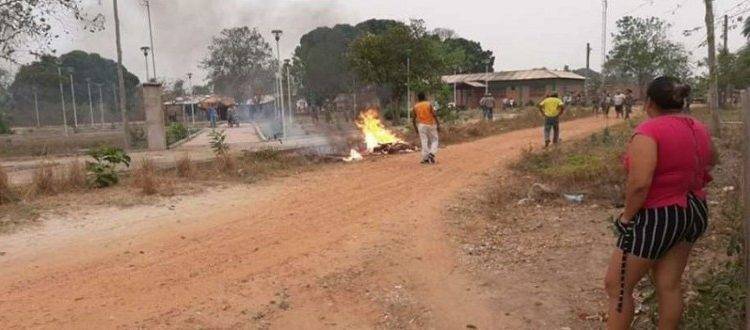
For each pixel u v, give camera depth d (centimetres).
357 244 639
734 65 943
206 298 484
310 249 623
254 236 681
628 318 333
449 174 1131
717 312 362
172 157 1591
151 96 2000
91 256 605
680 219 311
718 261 489
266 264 573
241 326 431
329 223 741
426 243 639
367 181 1073
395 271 549
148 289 505
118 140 2873
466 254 597
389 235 675
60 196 935
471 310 456
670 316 330
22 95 5681
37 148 2509
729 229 560
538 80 6756
